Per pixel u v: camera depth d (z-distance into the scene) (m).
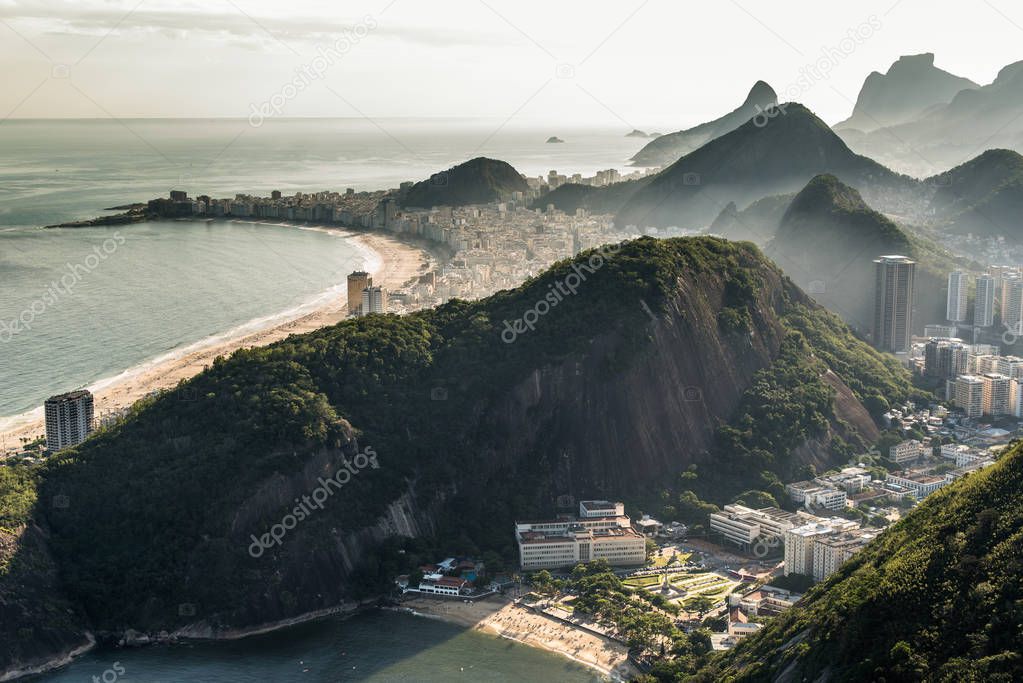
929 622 179.00
